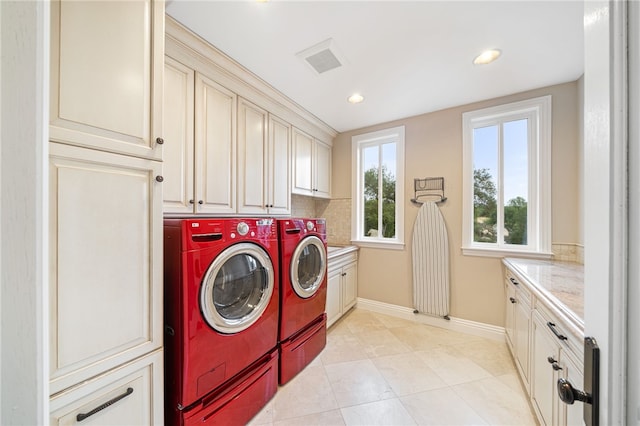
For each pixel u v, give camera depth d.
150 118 0.99
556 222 2.10
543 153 2.15
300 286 1.91
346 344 2.29
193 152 1.62
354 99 2.38
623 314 0.36
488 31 1.49
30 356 0.35
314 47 1.64
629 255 0.35
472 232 2.52
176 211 1.52
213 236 1.27
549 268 1.79
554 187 2.11
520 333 1.71
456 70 1.90
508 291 2.12
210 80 1.73
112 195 0.87
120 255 0.89
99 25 0.84
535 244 2.24
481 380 1.77
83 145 0.80
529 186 2.27
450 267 2.58
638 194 0.34
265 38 1.55
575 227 2.03
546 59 1.76
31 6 0.36
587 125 0.45
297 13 1.36
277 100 2.29
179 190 1.54
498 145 2.43
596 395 0.41
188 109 1.59
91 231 0.82
